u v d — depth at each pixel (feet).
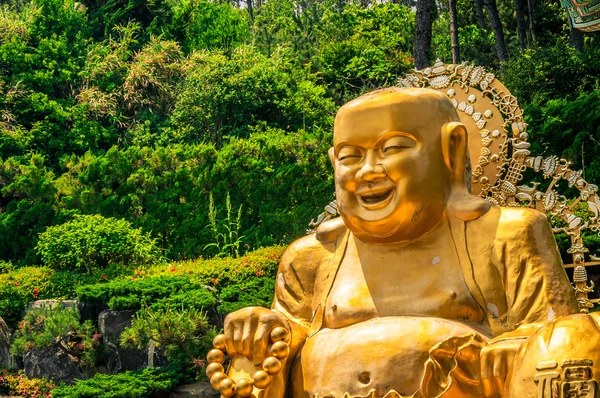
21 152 67.72
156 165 54.39
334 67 89.71
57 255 45.50
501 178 16.71
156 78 75.92
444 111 14.24
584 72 54.39
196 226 50.85
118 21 88.48
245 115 70.74
